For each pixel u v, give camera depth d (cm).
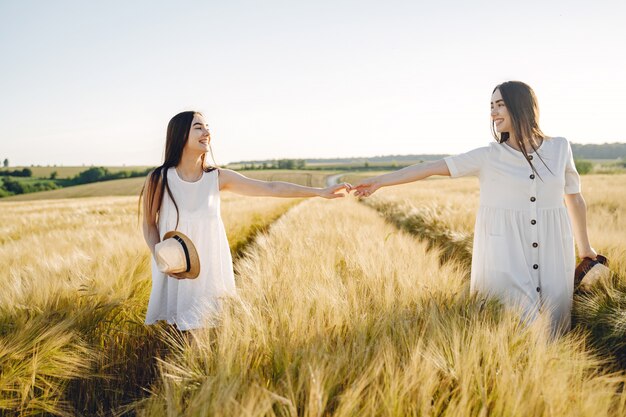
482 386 183
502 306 262
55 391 261
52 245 643
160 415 187
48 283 348
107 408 278
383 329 230
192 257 286
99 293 343
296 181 8712
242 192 331
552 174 273
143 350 324
